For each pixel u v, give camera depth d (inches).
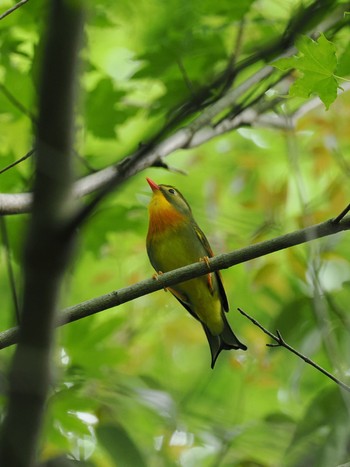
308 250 475.5
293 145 553.6
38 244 203.6
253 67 488.4
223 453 456.4
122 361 391.2
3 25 425.4
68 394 371.9
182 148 423.8
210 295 434.0
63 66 202.8
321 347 496.1
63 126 206.5
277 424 469.7
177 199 466.6
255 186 623.2
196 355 662.5
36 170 206.8
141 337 616.1
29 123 453.1
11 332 306.3
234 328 643.5
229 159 682.2
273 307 577.9
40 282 204.2
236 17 434.6
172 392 597.0
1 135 456.8
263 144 663.1
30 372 205.6
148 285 328.2
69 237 203.9
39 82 205.0
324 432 381.4
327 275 551.5
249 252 323.3
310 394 565.9
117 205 502.3
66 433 387.2
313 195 645.9
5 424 207.3
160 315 614.5
